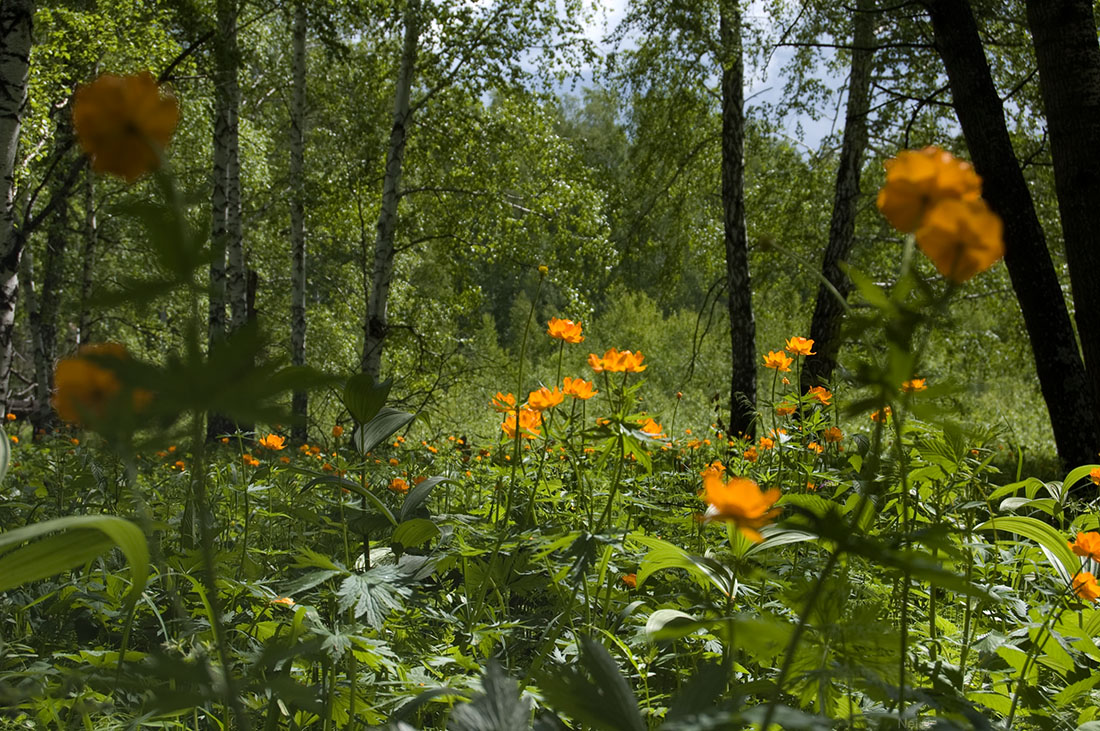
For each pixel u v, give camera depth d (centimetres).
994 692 159
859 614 97
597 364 197
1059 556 178
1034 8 575
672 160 1254
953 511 197
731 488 74
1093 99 556
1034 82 1022
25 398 2072
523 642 209
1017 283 606
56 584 225
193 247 59
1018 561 221
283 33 1527
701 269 1418
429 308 1296
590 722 82
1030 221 603
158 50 991
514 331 3164
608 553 180
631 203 1325
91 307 58
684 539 254
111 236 1547
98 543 93
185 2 930
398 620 188
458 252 1266
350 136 1223
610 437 179
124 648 165
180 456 410
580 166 1291
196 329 60
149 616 217
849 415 72
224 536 274
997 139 611
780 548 191
